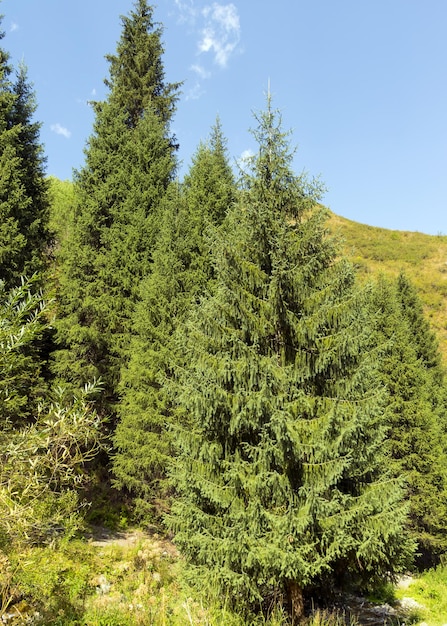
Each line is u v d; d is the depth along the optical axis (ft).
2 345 12.78
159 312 44.68
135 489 42.39
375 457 29.40
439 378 74.49
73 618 19.51
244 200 29.19
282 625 23.31
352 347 25.25
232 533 22.59
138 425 42.22
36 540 15.40
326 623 24.68
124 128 67.72
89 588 24.22
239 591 23.43
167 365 40.98
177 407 40.14
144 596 22.47
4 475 12.00
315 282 27.86
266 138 29.55
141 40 84.33
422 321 77.66
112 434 49.32
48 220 52.80
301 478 23.62
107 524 42.27
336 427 23.67
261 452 23.39
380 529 23.34
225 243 27.50
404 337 60.23
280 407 24.18
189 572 24.95
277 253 26.43
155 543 34.73
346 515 22.08
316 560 21.52
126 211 60.34
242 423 24.59
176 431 27.63
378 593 39.93
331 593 27.86
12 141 45.50
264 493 23.36
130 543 37.78
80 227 57.57
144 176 64.23
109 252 56.75
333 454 22.86
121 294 55.06
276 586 24.03
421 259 178.40
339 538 21.81
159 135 69.87
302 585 21.85
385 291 64.69
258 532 22.43
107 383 50.80
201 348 27.94
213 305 27.94
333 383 26.55
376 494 25.11
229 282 27.20
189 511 26.08
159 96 84.33
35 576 19.06
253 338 26.30
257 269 27.17
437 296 147.74
